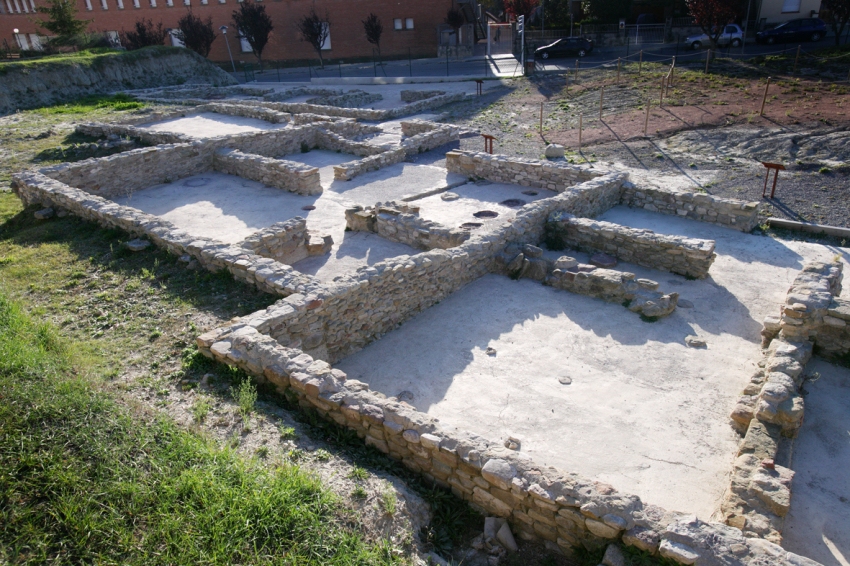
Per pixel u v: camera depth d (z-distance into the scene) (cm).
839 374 881
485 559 573
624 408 820
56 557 486
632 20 5022
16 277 1118
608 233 1254
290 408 738
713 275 1191
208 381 770
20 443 577
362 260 1265
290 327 876
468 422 800
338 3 5241
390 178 1839
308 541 511
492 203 1602
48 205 1461
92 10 5559
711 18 3647
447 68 4075
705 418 797
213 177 1875
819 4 4084
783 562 484
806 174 1664
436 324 1048
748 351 945
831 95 2317
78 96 3475
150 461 583
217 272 1081
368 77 4050
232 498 541
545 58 4362
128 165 1730
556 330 1012
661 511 544
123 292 1041
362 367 940
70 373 746
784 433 739
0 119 2728
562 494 556
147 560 489
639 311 1053
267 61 5584
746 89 2569
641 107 2512
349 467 623
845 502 666
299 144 2214
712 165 1802
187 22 4822
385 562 509
